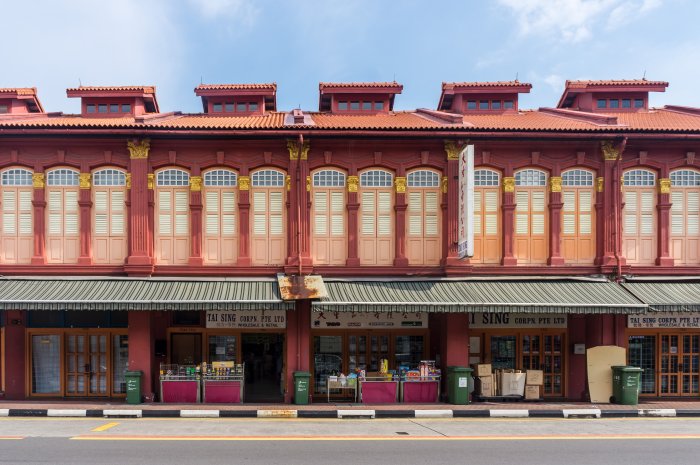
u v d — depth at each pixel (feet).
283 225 52.47
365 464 29.48
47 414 44.04
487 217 53.06
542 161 52.65
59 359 53.72
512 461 30.37
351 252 51.98
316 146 52.13
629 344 54.65
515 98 68.28
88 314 53.93
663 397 53.78
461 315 50.70
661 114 64.75
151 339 50.90
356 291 48.85
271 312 52.44
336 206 52.80
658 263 52.60
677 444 34.86
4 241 50.96
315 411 44.52
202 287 48.75
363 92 67.62
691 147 52.54
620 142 51.55
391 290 49.16
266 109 71.97
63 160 50.88
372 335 55.31
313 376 54.44
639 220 53.31
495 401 51.39
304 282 48.93
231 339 54.39
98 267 50.39
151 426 39.81
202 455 31.12
